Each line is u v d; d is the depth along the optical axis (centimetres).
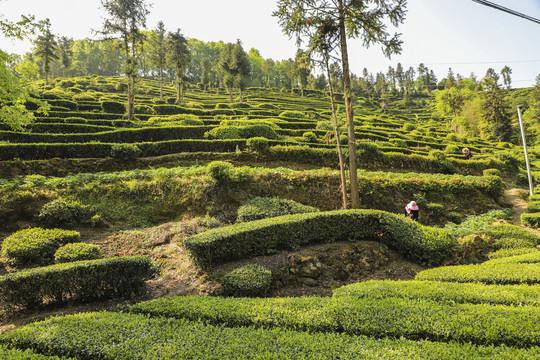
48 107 1458
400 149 2720
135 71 3478
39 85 6294
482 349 397
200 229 1042
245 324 493
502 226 1170
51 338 433
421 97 13088
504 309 493
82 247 793
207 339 431
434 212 1476
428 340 444
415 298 563
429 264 906
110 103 3391
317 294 730
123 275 679
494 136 6281
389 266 886
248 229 843
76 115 2889
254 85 11888
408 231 948
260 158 1927
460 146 3831
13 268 789
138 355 397
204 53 11875
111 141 2062
